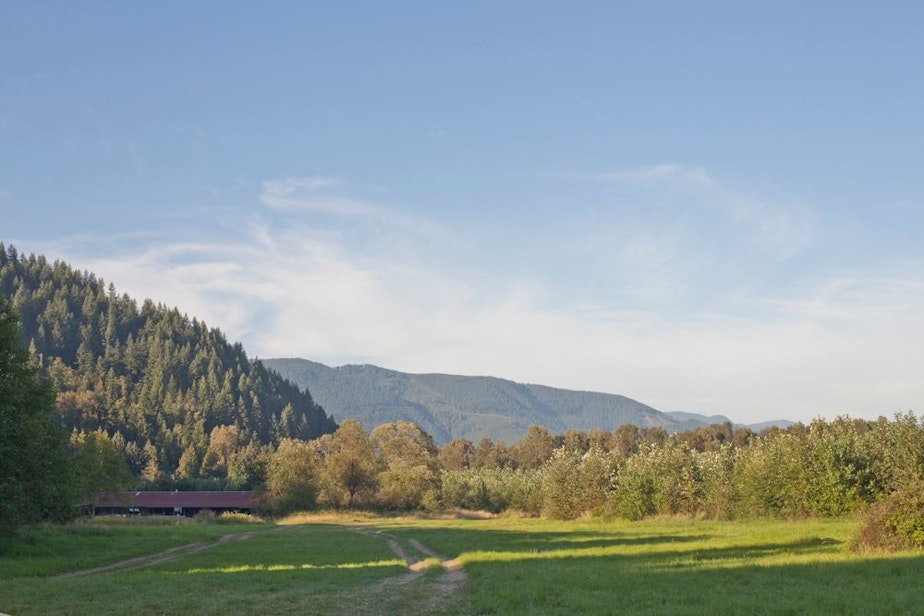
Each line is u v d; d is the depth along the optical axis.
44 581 28.23
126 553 42.72
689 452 80.56
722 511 69.06
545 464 109.12
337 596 24.16
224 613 20.53
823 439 62.56
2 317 42.19
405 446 129.38
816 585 22.92
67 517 43.38
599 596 22.02
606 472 88.00
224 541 57.28
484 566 33.06
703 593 22.06
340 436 122.69
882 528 32.66
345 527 86.00
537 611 19.58
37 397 42.66
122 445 195.50
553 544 46.94
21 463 38.94
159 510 131.75
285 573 31.69
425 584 27.83
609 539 49.78
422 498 122.12
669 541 44.91
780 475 62.94
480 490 127.81
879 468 58.81
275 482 116.62
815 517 60.53
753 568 27.84
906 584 22.41
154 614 20.33
